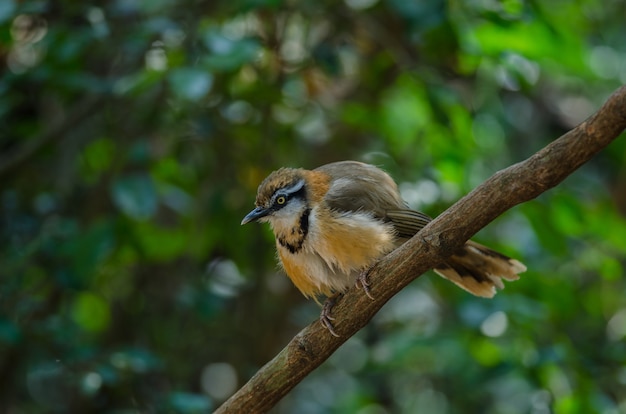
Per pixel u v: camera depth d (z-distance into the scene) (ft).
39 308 40.57
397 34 44.39
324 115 47.29
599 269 46.37
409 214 30.40
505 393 47.21
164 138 44.93
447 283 43.39
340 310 25.68
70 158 44.24
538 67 43.98
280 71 42.60
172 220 45.57
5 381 43.11
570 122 52.13
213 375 48.32
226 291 44.11
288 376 26.27
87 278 39.88
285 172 31.12
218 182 44.62
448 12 38.50
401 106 46.44
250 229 44.83
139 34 37.14
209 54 34.99
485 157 46.34
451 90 39.75
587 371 39.19
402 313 51.88
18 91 42.68
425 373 51.62
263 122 43.55
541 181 22.24
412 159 45.62
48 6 38.50
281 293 48.67
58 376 44.32
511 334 40.50
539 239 40.78
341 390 52.75
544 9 41.32
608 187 55.01
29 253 39.55
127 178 37.86
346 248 28.81
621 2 53.62
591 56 47.75
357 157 47.60
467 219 23.36
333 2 42.01
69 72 38.73
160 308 46.70
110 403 42.32
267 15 41.73
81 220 44.34
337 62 41.96
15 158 41.37
